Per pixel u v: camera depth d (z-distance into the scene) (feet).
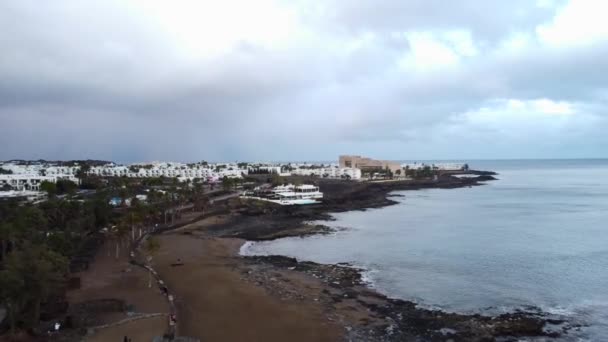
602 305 186.60
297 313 170.71
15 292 128.57
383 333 153.99
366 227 400.06
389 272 239.50
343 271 239.30
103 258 252.01
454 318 168.76
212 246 307.37
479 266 252.21
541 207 537.65
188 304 176.24
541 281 222.07
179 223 396.16
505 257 273.54
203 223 406.82
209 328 152.76
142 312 159.22
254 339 144.87
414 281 222.48
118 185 595.06
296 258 275.80
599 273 236.02
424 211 517.55
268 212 487.20
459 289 209.46
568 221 423.23
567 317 173.37
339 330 155.43
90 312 156.35
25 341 129.18
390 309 178.91
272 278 221.46
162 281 207.62
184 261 255.09
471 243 318.65
